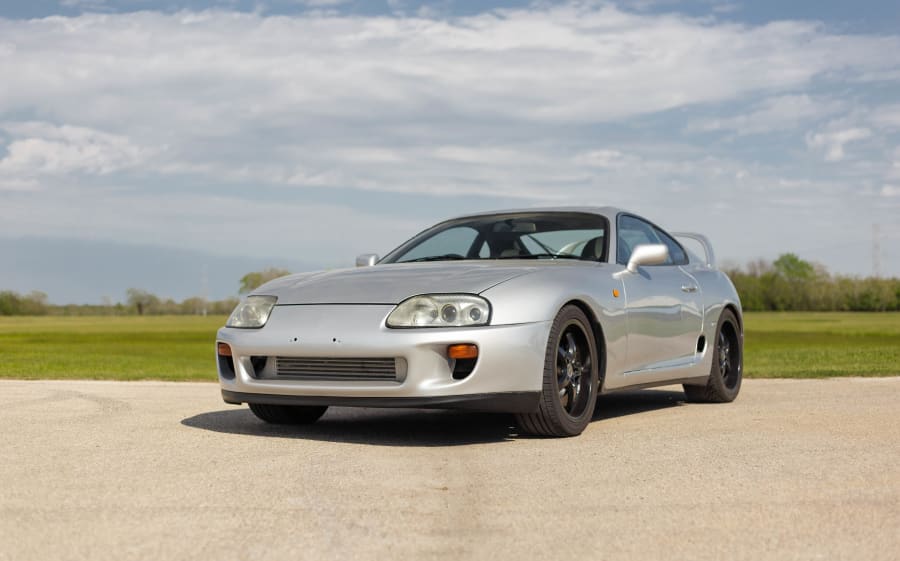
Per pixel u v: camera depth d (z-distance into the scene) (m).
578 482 3.25
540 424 4.28
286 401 4.29
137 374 8.99
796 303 77.12
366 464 3.60
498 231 5.32
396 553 2.38
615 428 4.68
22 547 2.42
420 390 4.02
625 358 4.87
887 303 76.19
